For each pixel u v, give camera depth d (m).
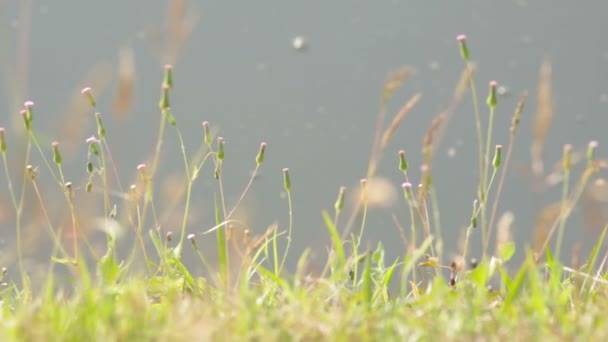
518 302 2.29
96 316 2.24
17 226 2.36
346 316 2.25
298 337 2.23
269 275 2.33
